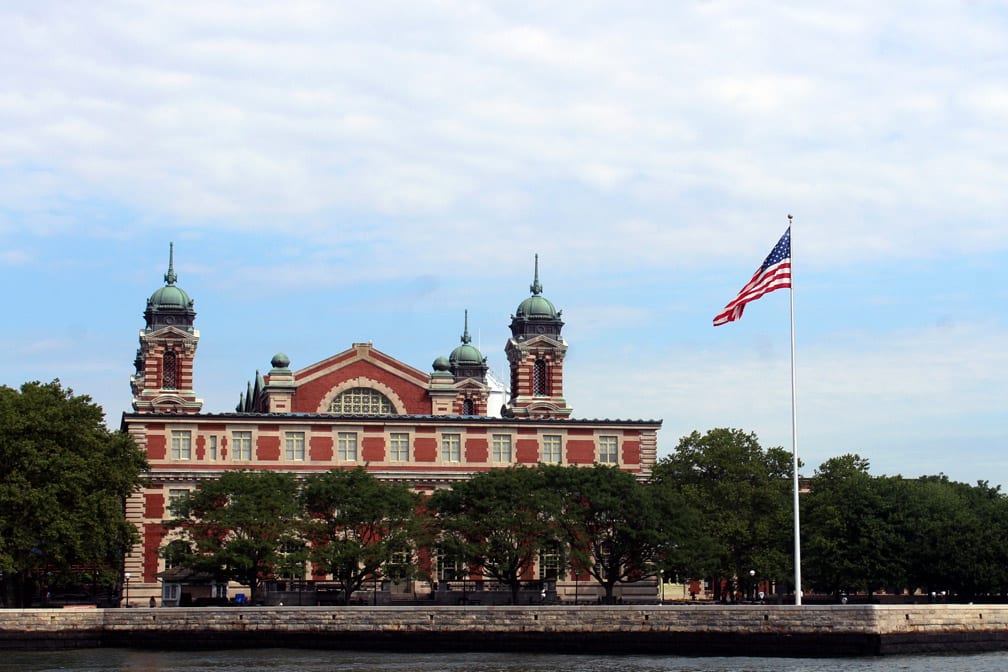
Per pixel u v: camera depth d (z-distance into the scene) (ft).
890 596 473.67
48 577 398.21
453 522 415.23
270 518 399.44
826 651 305.12
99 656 314.14
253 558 393.91
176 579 407.44
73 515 372.58
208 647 333.21
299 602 405.80
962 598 432.66
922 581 410.93
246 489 406.41
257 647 333.01
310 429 472.85
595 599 453.99
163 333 548.31
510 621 326.44
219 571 394.11
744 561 448.24
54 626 332.60
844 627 304.71
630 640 319.68
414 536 410.72
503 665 293.43
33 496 363.97
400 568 410.31
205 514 401.49
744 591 478.18
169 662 300.20
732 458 463.42
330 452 472.85
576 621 323.78
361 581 410.93
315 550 397.80
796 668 280.51
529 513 413.59
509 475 425.28
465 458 480.64
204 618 334.85
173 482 458.09
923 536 410.31
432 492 473.67
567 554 417.08
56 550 369.30
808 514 446.19
